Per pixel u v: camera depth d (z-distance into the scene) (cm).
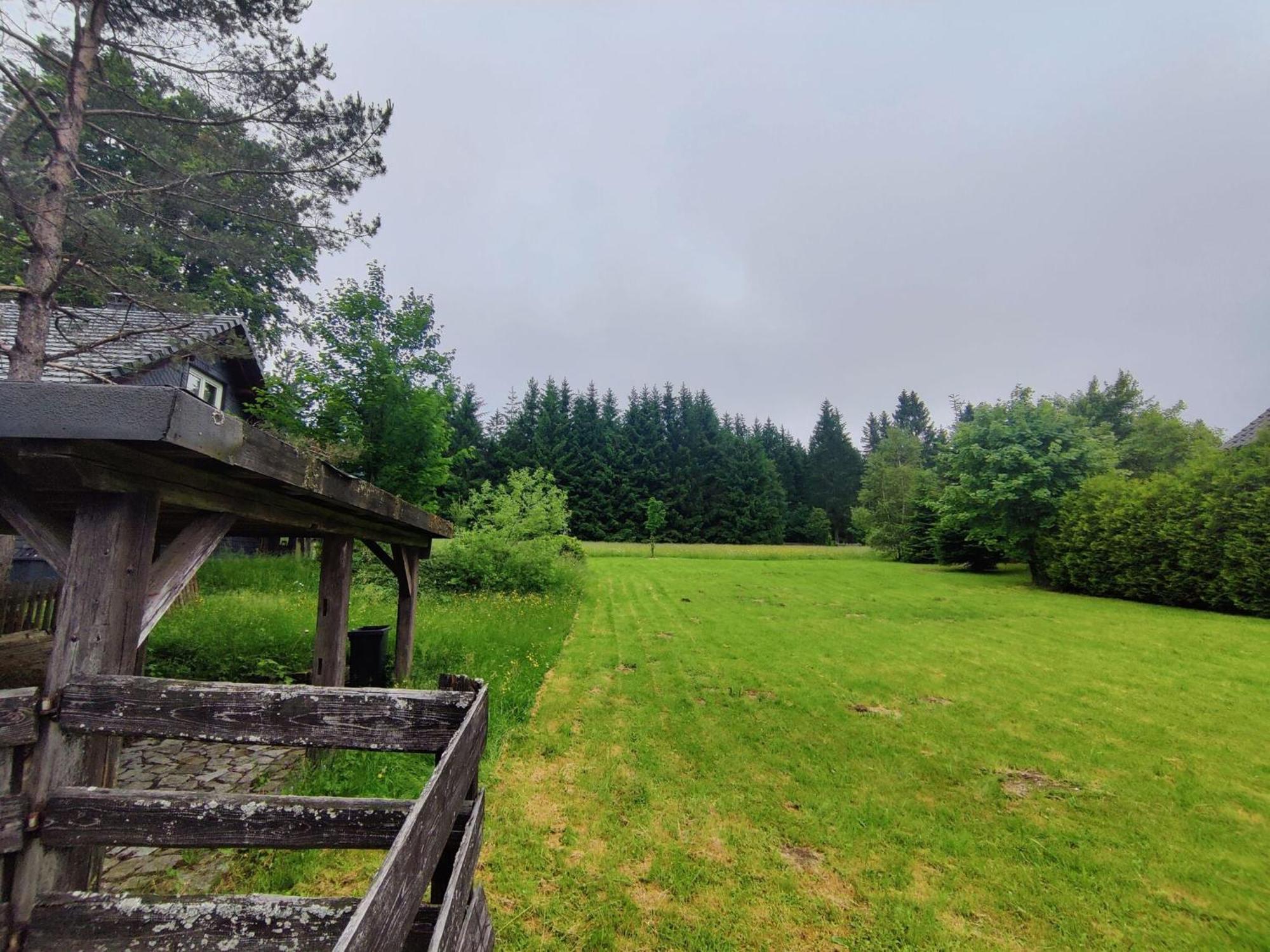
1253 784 377
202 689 154
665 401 4991
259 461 186
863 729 464
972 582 1666
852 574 1898
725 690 567
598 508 3978
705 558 2694
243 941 146
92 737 161
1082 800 352
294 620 739
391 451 1253
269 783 332
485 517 1262
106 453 152
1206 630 910
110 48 669
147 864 248
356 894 235
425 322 1317
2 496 158
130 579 166
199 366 1258
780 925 237
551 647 708
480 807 166
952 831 314
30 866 146
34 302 619
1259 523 1068
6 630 568
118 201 694
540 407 4353
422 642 664
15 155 608
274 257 830
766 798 346
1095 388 2789
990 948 227
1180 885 270
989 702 540
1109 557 1325
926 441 5825
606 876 265
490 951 183
